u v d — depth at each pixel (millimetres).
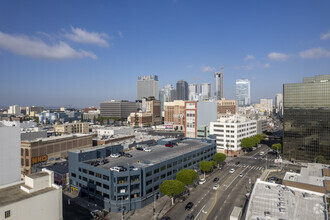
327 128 126625
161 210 71375
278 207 53125
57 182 95125
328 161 126500
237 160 139750
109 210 71625
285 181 76000
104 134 195750
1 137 70750
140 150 108375
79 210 71688
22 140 129250
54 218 50156
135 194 73500
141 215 68188
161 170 84125
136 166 79750
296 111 137500
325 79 139750
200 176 105375
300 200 56812
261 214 49781
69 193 85812
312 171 89562
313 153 131625
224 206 73312
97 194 76500
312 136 131875
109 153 98688
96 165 80750
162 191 73375
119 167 73875
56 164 123938
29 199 45688
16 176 74562
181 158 97125
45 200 48438
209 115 197500
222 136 163500
